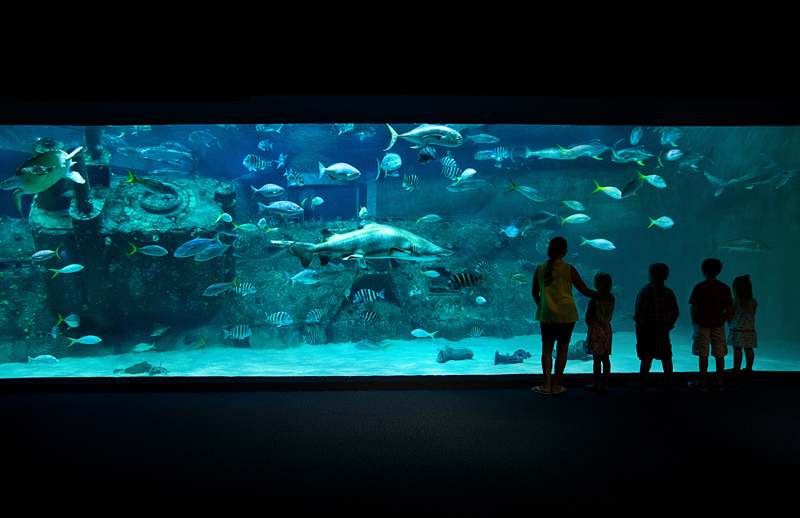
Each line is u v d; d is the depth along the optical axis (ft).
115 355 36.76
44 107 13.65
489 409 13.08
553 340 14.73
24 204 57.16
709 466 9.43
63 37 12.73
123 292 36.63
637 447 10.42
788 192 40.09
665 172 54.19
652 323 14.80
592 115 15.23
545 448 10.34
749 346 16.78
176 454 10.02
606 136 51.34
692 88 13.14
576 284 14.53
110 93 12.92
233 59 12.91
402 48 12.99
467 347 38.58
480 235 45.14
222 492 8.31
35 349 36.06
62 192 35.96
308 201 57.93
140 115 14.66
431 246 16.37
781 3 12.84
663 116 15.26
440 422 12.02
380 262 42.09
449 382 15.08
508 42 13.05
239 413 12.69
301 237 42.83
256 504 7.89
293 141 53.57
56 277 35.91
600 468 9.34
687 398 14.23
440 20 12.96
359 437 10.98
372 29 12.92
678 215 53.57
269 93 13.02
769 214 42.06
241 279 41.06
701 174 50.34
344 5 12.84
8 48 12.67
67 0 12.59
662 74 13.10
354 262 41.83
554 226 54.65
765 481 8.79
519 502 7.96
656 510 7.71
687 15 12.98
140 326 38.73
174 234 35.86
